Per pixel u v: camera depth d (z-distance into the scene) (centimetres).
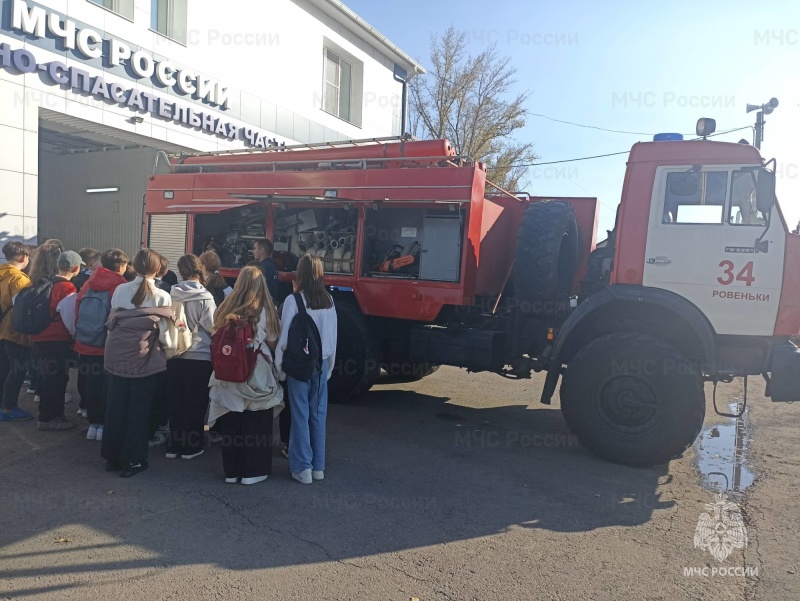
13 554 356
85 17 962
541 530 421
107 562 351
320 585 337
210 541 383
